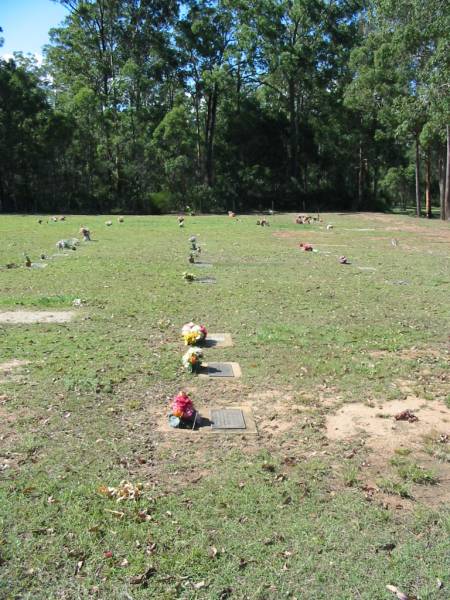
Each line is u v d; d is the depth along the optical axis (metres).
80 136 42.25
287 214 39.75
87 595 2.79
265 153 48.34
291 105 46.00
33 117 40.31
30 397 5.21
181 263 13.89
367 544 3.20
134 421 4.77
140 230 23.45
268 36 42.06
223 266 13.61
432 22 26.45
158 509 3.49
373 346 7.10
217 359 6.47
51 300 9.23
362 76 36.16
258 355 6.62
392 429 4.74
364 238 21.67
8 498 3.56
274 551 3.13
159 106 45.56
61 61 46.28
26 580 2.88
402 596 2.80
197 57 43.81
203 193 43.66
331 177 48.88
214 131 47.78
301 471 3.98
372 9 34.44
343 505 3.58
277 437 4.54
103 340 7.08
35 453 4.17
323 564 3.03
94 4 44.72
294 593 2.83
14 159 40.53
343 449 4.36
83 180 43.59
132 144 42.75
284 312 8.87
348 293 10.55
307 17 43.25
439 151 37.88
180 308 8.94
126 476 3.87
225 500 3.59
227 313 8.70
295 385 5.70
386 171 52.38
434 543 3.23
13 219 29.73
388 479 3.91
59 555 3.06
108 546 3.14
